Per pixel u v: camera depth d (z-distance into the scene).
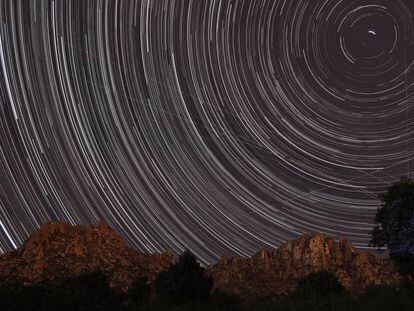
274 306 11.30
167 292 17.23
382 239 21.09
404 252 20.09
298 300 11.80
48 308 10.53
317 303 10.77
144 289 18.23
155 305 11.87
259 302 12.48
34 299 10.62
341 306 9.98
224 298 16.94
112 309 11.04
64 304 10.69
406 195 21.05
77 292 11.23
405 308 9.27
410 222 20.09
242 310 12.19
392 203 20.97
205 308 12.68
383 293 10.38
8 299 10.41
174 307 11.99
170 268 18.14
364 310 9.51
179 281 17.36
